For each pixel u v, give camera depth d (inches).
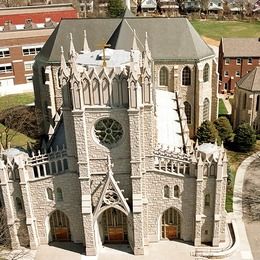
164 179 2065.7
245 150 3284.9
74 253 2191.2
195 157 2010.3
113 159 1987.0
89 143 1951.3
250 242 2251.5
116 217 2177.7
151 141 1973.4
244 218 2452.0
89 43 3380.9
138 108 1828.2
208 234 2197.3
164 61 3319.4
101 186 2054.6
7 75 4817.9
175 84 3390.7
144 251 2176.4
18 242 2230.6
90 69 1795.0
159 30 3351.4
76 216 2181.3
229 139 3435.0
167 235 2256.4
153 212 2165.4
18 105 4158.5
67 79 1817.2
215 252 2151.8
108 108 1855.3
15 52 4751.5
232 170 3026.6
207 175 2033.7
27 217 2142.0
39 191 2111.2
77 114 1847.9
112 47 3186.5
